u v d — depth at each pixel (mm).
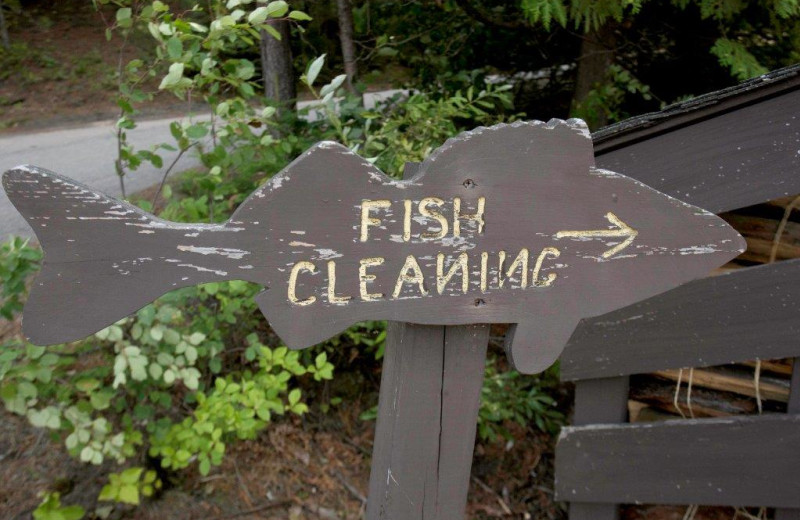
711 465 2898
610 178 1591
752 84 2375
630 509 3348
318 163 1406
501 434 4176
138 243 1335
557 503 3920
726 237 1699
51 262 1297
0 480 3201
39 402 3260
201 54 3066
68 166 6777
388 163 3572
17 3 13516
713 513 3201
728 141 2516
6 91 11008
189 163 6414
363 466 3895
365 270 1490
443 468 1819
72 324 1335
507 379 4305
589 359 3002
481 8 5285
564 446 3146
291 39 5727
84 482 3297
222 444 3211
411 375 1720
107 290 1340
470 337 1722
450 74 4996
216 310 3869
